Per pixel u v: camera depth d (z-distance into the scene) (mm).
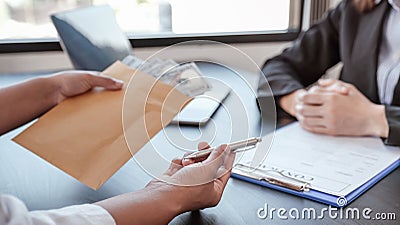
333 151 772
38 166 745
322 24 1271
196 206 575
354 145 801
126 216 498
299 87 1022
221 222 569
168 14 1677
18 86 768
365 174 685
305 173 688
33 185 678
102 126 643
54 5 1544
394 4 1077
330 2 1751
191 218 580
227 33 1736
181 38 1663
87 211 481
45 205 618
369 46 1124
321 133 858
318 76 1276
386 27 1104
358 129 845
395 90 1070
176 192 546
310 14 1764
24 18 1525
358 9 1161
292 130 876
